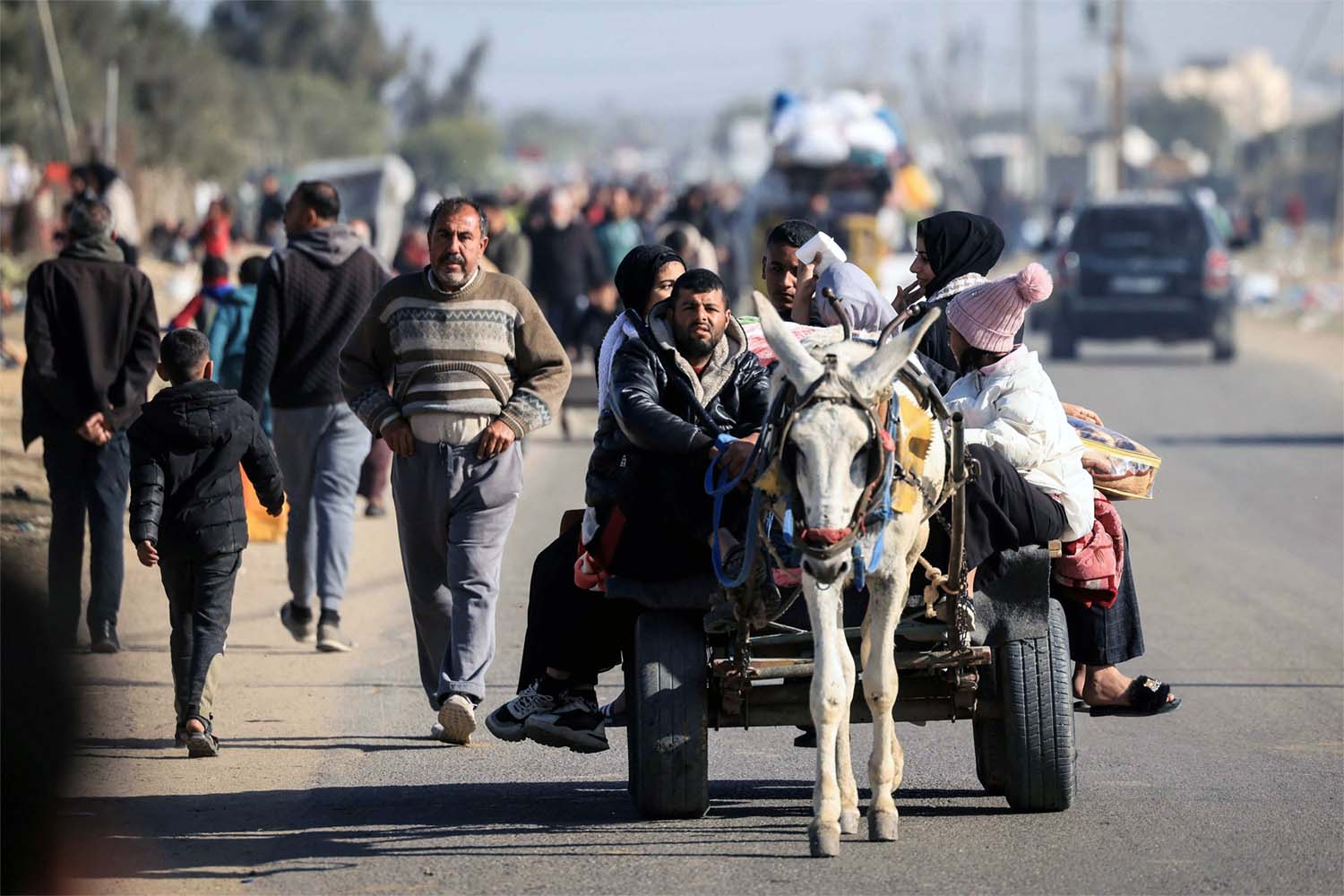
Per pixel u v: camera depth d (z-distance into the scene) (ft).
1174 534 142.82
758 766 80.43
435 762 81.10
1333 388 251.19
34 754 61.00
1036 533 67.62
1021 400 69.67
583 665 72.95
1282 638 106.63
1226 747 82.89
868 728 87.30
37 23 359.46
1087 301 282.56
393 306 81.51
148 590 120.16
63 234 133.18
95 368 97.55
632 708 71.77
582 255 207.92
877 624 63.98
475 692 80.48
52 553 99.71
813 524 57.88
